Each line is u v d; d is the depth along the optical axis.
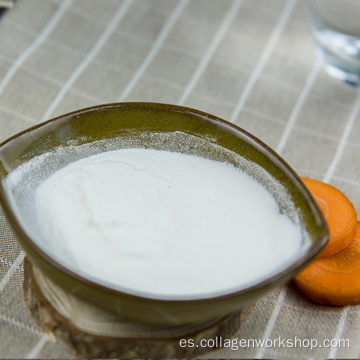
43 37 0.50
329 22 0.49
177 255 0.31
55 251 0.31
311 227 0.31
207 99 0.48
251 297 0.29
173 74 0.50
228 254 0.31
